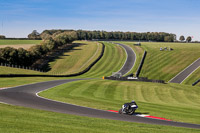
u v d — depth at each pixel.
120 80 72.12
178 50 130.75
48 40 140.00
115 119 19.05
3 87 40.03
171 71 94.12
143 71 96.50
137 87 54.91
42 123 14.36
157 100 41.53
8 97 28.23
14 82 49.94
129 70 100.00
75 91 42.00
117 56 126.69
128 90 50.09
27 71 79.81
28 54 108.31
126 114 21.95
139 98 42.00
